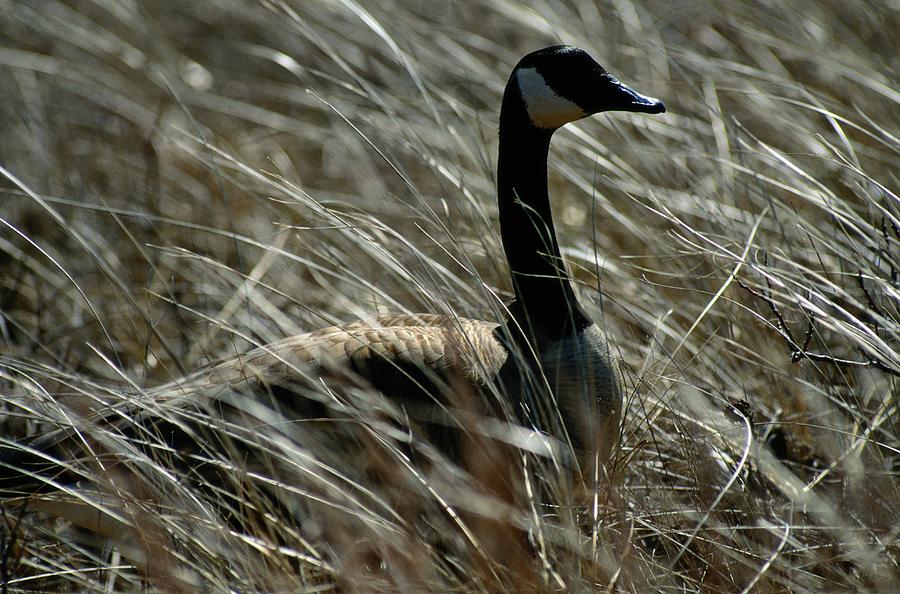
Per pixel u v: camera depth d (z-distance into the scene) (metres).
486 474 8.09
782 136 12.82
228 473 8.04
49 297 11.70
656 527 7.86
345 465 8.20
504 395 8.12
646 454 9.12
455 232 11.03
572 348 8.63
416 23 13.87
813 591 7.61
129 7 15.41
